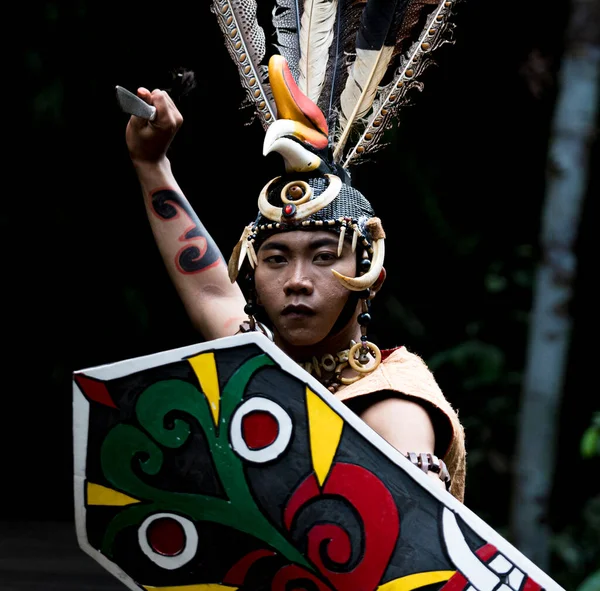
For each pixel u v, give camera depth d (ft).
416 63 13.76
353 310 12.41
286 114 12.51
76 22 36.29
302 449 10.31
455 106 42.73
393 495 10.26
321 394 10.31
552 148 29.45
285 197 12.25
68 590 18.97
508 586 10.09
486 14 41.14
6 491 41.55
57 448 41.78
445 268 42.98
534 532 29.89
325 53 13.99
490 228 43.45
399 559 10.22
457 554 10.16
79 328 40.11
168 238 14.64
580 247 43.65
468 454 39.22
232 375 10.35
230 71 37.32
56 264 39.63
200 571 10.40
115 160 38.75
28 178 38.73
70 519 41.16
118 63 36.83
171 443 10.36
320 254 12.09
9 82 36.55
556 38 41.22
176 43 36.91
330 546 10.27
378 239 12.32
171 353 10.30
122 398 10.37
